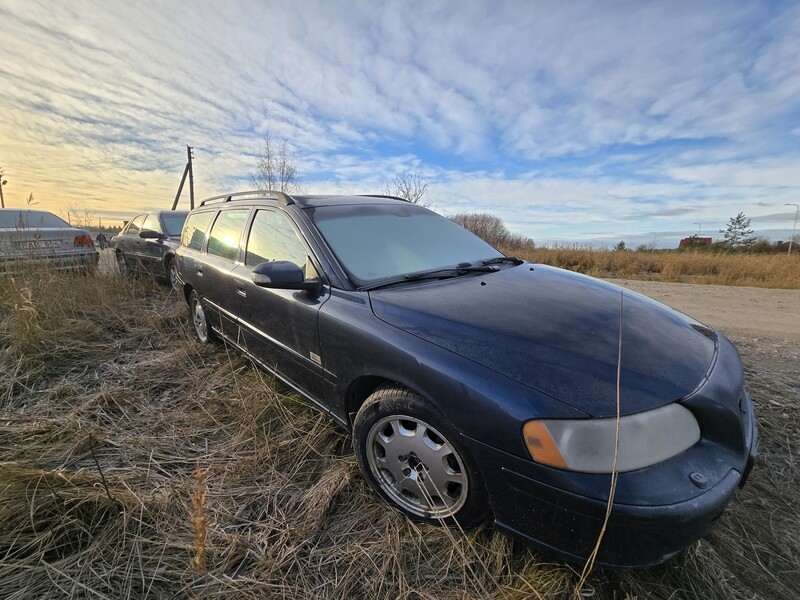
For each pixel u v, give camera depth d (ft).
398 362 5.97
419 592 5.19
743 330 17.63
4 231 17.92
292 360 8.48
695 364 5.65
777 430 8.80
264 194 10.66
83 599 5.05
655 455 4.66
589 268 54.39
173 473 7.36
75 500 6.18
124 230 26.89
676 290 30.81
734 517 6.46
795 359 13.28
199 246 13.42
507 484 4.95
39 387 10.68
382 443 6.52
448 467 5.73
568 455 4.57
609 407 4.66
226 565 5.54
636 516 4.29
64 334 13.41
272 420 8.91
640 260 57.72
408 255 8.80
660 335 6.13
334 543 5.96
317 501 6.61
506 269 8.98
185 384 10.90
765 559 5.77
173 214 24.31
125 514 6.07
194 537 5.91
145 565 5.52
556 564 5.31
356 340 6.68
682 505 4.35
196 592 5.19
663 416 4.79
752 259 49.85
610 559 4.53
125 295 18.81
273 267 7.24
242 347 10.82
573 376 4.98
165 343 13.69
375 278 7.80
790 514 6.57
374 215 9.66
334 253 8.03
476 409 5.10
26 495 6.03
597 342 5.63
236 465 7.51
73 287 16.89
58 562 5.49
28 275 16.35
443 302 6.69
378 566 5.56
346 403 7.16
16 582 5.22
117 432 8.64
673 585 5.31
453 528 5.92
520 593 5.03
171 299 19.39
